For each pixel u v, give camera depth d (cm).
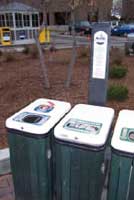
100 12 1073
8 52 1170
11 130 228
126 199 212
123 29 2691
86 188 223
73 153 212
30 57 1097
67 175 224
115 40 2117
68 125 224
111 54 1030
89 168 213
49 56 1069
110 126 229
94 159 208
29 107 265
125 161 199
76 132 214
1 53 1130
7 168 322
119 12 1875
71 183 226
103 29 246
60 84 622
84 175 218
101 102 278
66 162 218
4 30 1773
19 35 1894
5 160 316
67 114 247
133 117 243
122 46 1503
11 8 1786
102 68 262
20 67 874
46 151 226
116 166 204
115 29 2694
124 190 209
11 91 574
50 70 791
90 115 245
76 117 240
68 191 231
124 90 514
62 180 229
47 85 593
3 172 322
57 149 219
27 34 1933
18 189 255
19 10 1828
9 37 1800
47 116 243
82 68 819
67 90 577
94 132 214
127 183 205
